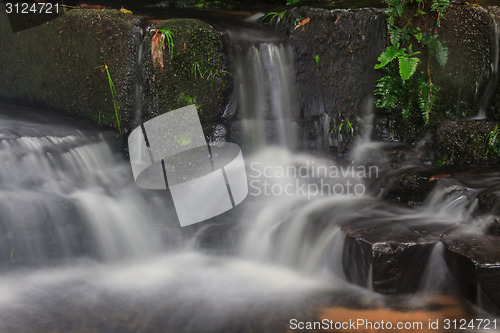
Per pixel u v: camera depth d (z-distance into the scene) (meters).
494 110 6.21
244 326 3.92
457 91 6.38
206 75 5.88
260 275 4.79
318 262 4.80
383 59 6.07
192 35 5.75
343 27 6.36
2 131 5.42
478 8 6.09
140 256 5.09
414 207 5.35
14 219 4.62
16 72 6.73
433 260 4.39
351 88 6.52
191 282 4.62
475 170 5.69
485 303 4.11
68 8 6.06
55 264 4.80
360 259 4.42
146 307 4.17
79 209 4.91
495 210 4.57
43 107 6.61
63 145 5.49
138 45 5.70
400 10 6.21
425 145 6.44
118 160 5.92
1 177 4.92
